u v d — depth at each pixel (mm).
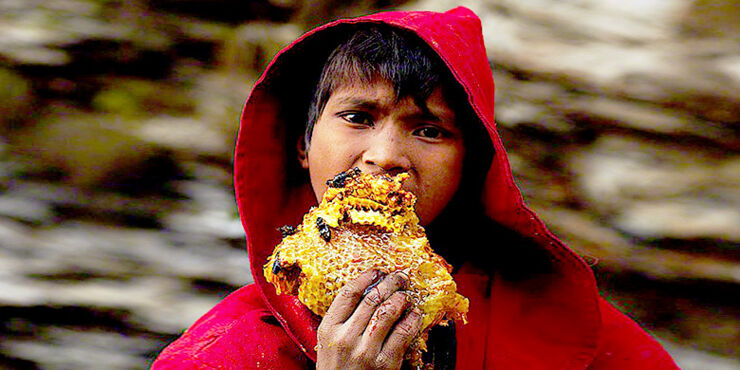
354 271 1396
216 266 5695
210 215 6094
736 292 5480
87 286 5434
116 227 5938
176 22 7363
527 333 1762
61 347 5168
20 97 6797
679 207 5832
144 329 5266
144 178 6371
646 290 5594
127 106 6840
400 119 1599
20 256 5652
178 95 6969
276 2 7328
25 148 6488
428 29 1662
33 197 6090
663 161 6121
